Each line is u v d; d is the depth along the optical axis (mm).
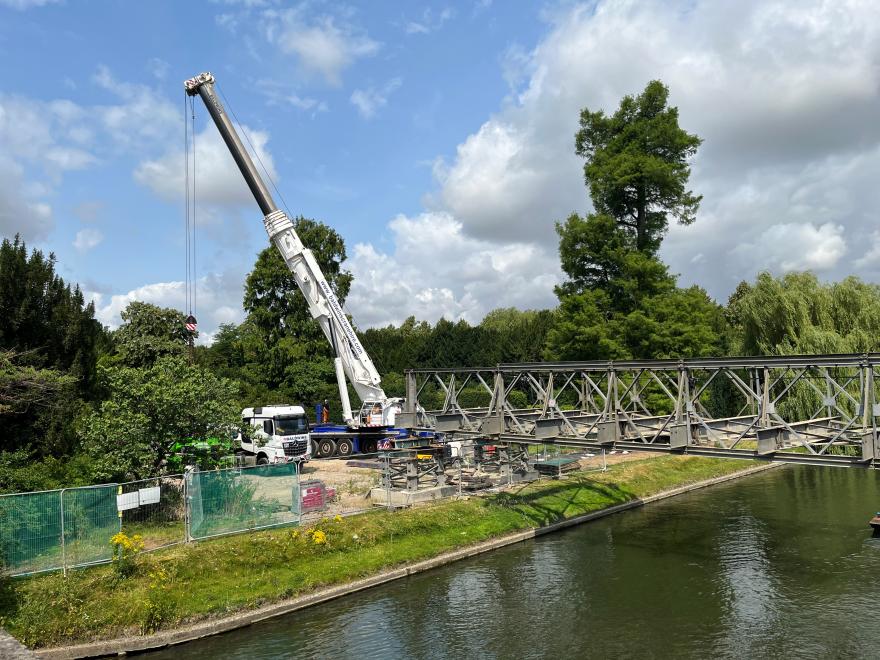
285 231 26891
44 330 21891
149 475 18500
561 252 35531
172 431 18797
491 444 24016
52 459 18516
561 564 18578
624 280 33375
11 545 13898
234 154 26531
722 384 38844
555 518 22812
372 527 18953
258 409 29219
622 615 14766
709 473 31812
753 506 25688
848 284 34156
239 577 15641
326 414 36625
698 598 15719
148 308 43219
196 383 19938
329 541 17781
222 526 17141
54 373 19562
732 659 12484
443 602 15703
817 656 12547
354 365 28453
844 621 14109
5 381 18281
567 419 19250
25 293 21422
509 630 14016
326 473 27031
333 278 48406
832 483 30375
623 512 25203
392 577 17297
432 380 52625
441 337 65312
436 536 19594
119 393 18953
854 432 15812
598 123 35531
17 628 12547
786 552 19203
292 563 16672
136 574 14594
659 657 12648
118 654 12859
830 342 31672
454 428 21672
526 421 24438
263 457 28672
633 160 33000
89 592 13805
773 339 35125
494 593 16297
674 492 28766
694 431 16812
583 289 35312
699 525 22812
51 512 14461
